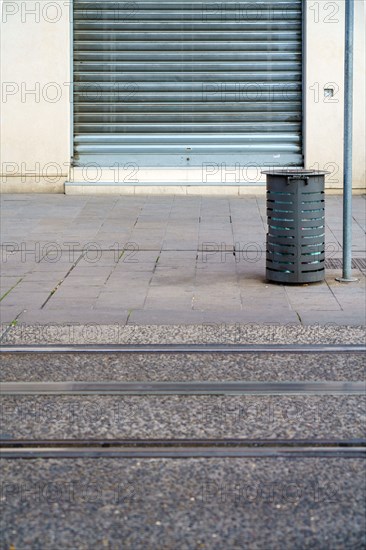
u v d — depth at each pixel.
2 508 5.30
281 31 19.30
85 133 19.45
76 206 17.97
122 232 15.48
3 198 18.83
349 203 11.90
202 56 19.41
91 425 6.67
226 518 5.15
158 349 8.76
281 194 11.59
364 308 10.53
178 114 19.47
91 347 8.87
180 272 12.62
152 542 4.88
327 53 19.06
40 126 19.30
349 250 11.95
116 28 19.31
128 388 7.58
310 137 19.25
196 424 6.66
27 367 8.27
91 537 4.93
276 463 5.95
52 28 19.11
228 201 18.59
